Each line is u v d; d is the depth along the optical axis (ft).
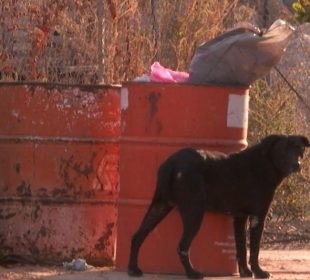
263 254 54.95
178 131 44.50
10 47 59.26
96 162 47.01
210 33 63.05
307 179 64.08
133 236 44.06
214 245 44.83
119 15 58.90
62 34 59.62
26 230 46.80
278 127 64.39
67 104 46.73
